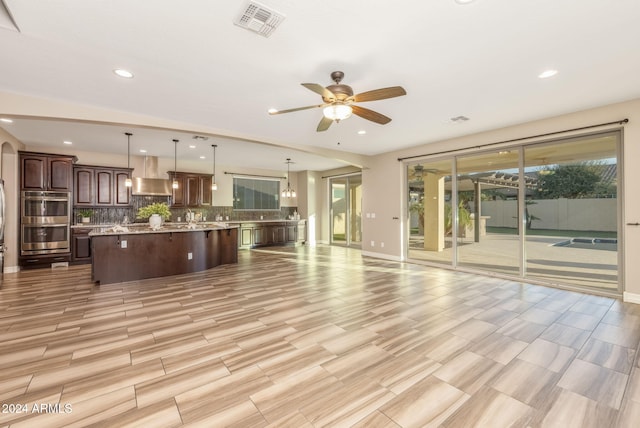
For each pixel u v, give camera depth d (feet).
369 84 10.12
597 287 13.30
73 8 6.25
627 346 8.25
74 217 21.02
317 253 26.21
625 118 11.93
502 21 6.79
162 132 16.87
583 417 5.54
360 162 23.26
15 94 10.85
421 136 17.46
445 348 8.22
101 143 19.60
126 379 6.74
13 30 7.02
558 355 7.80
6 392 6.24
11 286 14.58
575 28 7.05
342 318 10.43
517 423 5.40
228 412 5.68
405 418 5.53
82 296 12.94
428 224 20.97
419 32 7.20
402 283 15.30
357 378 6.82
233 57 8.36
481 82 10.05
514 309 11.28
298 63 8.71
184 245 17.60
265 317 10.52
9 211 17.97
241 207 30.91
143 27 6.97
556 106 12.46
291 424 5.38
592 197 13.50
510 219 16.43
